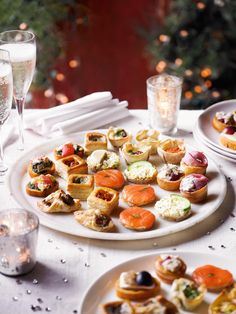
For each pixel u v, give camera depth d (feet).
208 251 2.66
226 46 6.55
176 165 3.25
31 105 7.04
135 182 3.08
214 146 3.27
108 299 2.37
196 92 6.61
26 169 3.20
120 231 2.74
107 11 7.20
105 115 3.66
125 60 7.43
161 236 2.74
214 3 6.45
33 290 2.46
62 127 3.50
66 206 2.83
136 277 2.37
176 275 2.42
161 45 6.70
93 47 7.34
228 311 2.24
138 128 3.62
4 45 3.21
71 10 6.99
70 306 2.38
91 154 3.23
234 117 3.49
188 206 2.81
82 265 2.58
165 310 2.23
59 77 7.22
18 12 6.43
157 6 7.20
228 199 3.01
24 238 2.44
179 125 3.67
